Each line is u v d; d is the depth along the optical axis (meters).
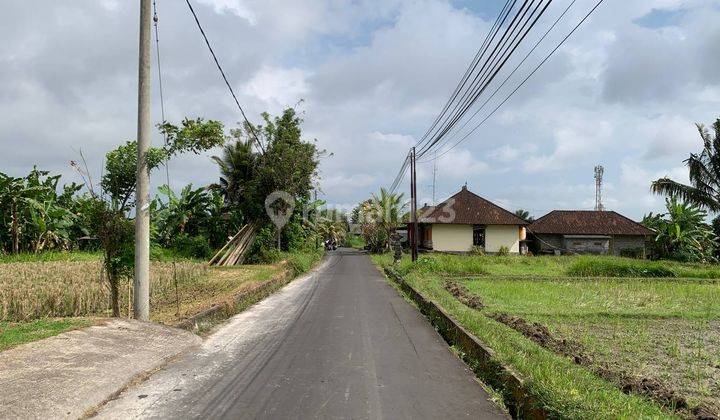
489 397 6.36
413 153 29.62
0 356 6.95
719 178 32.31
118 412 5.71
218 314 12.34
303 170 35.53
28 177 25.12
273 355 8.49
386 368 7.70
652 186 33.81
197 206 32.59
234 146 34.69
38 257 22.19
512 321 11.08
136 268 10.44
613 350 8.74
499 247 43.56
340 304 15.18
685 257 39.38
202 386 6.70
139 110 10.57
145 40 10.54
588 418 4.62
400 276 22.91
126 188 16.98
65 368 6.70
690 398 6.07
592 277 23.33
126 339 8.64
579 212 46.31
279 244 33.84
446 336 10.38
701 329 10.94
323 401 6.10
